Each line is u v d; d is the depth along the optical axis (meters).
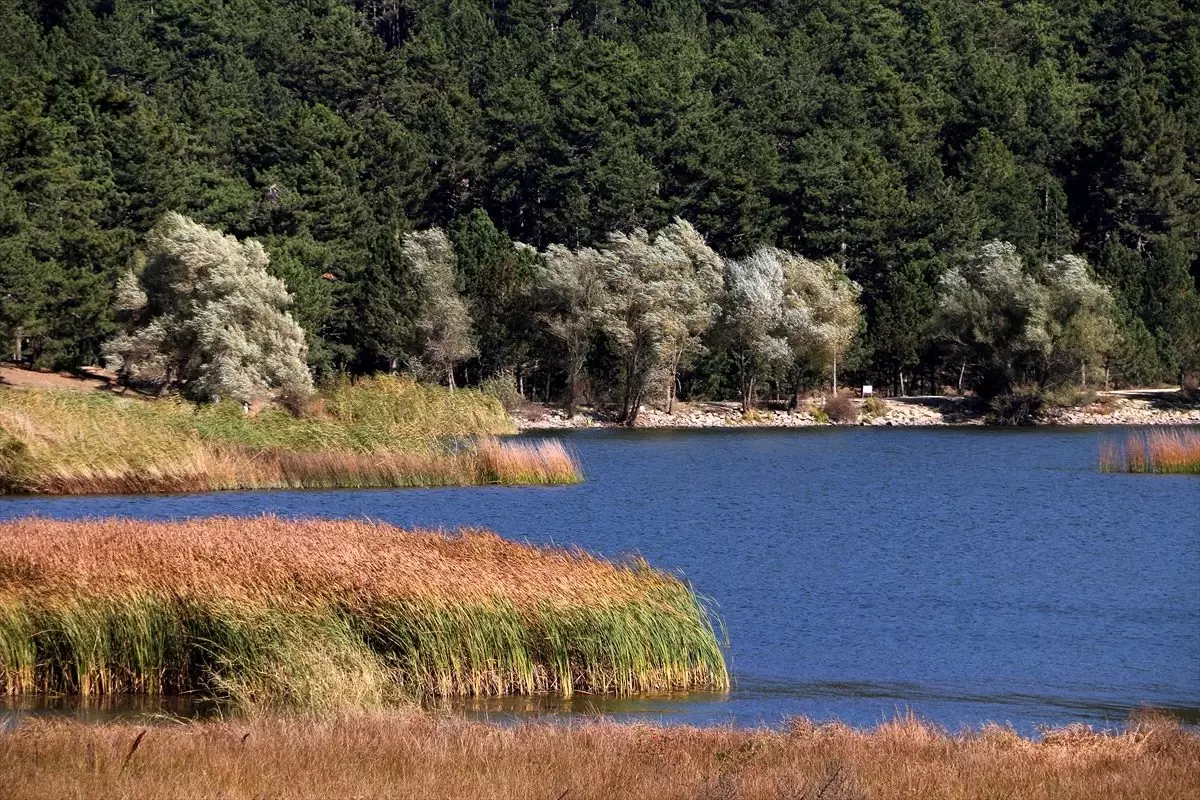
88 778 40.88
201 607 62.53
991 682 67.81
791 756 46.12
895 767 44.44
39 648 62.81
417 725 50.09
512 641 64.19
